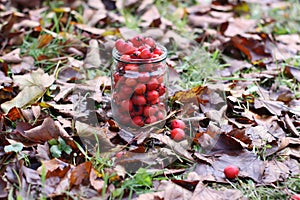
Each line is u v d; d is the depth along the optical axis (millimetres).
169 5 1233
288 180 792
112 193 751
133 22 1146
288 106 928
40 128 823
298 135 862
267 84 989
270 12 1225
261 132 860
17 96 889
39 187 754
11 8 1194
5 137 817
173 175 794
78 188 755
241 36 1063
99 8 1201
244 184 784
